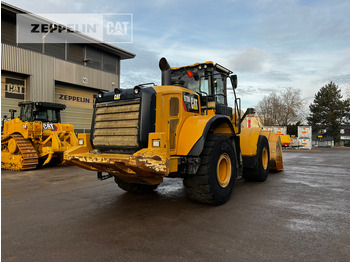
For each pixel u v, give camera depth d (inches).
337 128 1702.8
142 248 110.6
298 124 1462.8
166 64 194.7
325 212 158.2
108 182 263.4
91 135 179.8
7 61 516.4
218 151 173.6
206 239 119.2
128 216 153.7
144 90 158.7
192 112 181.3
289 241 116.2
